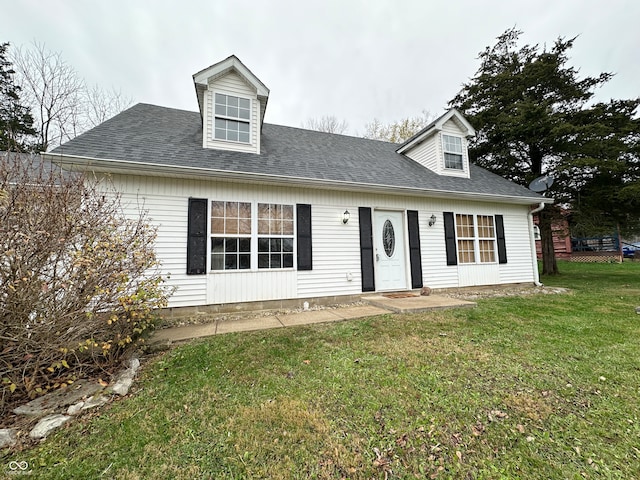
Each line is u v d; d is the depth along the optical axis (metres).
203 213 5.69
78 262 2.67
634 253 18.17
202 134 6.88
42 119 12.39
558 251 19.44
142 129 6.50
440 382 2.79
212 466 1.80
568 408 2.37
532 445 1.97
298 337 4.14
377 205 7.38
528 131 11.54
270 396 2.58
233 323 5.06
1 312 2.43
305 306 6.13
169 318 5.32
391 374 2.96
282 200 6.38
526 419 2.23
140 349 3.52
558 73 11.77
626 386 2.70
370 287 7.08
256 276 6.02
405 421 2.21
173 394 2.64
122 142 5.66
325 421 2.21
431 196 7.72
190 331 4.56
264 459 1.85
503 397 2.53
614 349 3.58
